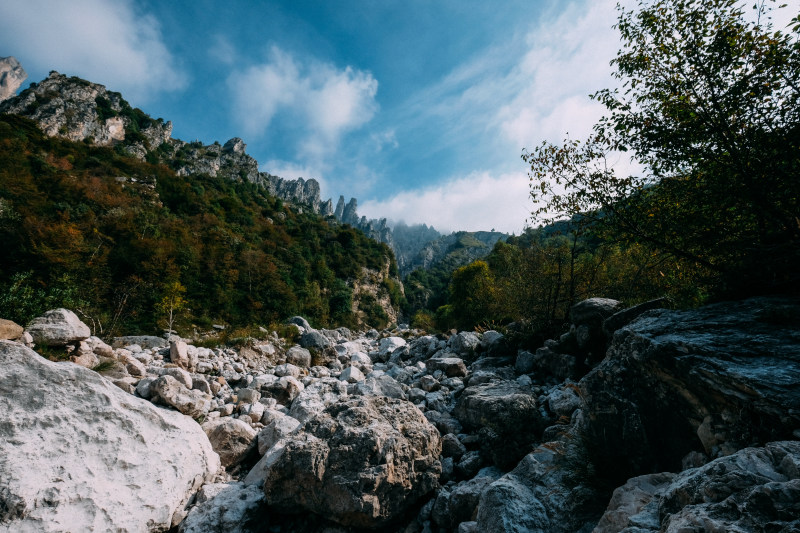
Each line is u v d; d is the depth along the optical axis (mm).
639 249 6863
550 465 3709
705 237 4414
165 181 62094
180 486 4023
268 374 9047
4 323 5754
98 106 90688
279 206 101500
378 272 82562
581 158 5641
